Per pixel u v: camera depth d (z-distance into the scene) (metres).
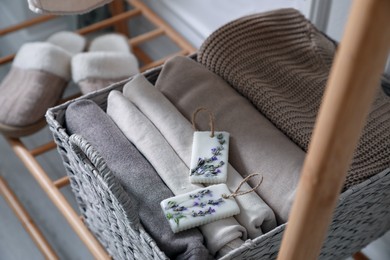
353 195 0.74
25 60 1.20
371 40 0.39
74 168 0.87
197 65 0.90
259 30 0.90
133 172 0.78
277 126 0.83
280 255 0.57
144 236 0.70
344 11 0.99
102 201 0.81
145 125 0.83
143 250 0.75
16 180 1.38
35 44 1.21
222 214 0.72
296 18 0.93
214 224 0.72
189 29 1.41
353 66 0.40
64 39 1.32
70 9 0.77
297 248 0.54
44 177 1.06
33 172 1.07
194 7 1.35
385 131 0.80
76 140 0.73
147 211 0.74
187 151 0.80
